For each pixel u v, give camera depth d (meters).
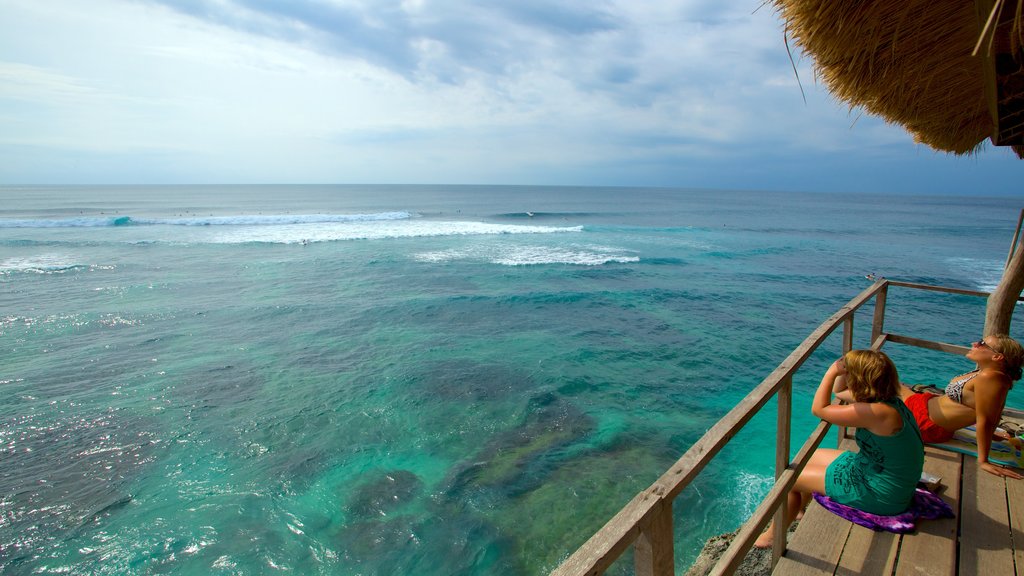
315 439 9.33
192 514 7.41
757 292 21.91
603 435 9.55
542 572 6.42
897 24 2.41
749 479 8.10
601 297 20.14
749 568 4.05
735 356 13.81
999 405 3.57
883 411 2.98
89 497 7.74
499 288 21.20
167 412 10.23
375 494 7.84
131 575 6.38
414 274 23.50
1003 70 2.47
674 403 10.94
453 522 7.25
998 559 2.83
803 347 2.94
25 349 13.49
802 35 2.75
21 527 7.12
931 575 2.73
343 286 21.02
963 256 34.47
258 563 6.56
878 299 5.16
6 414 10.03
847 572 2.78
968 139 4.18
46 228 35.28
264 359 13.05
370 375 12.09
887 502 3.07
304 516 7.38
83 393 11.01
